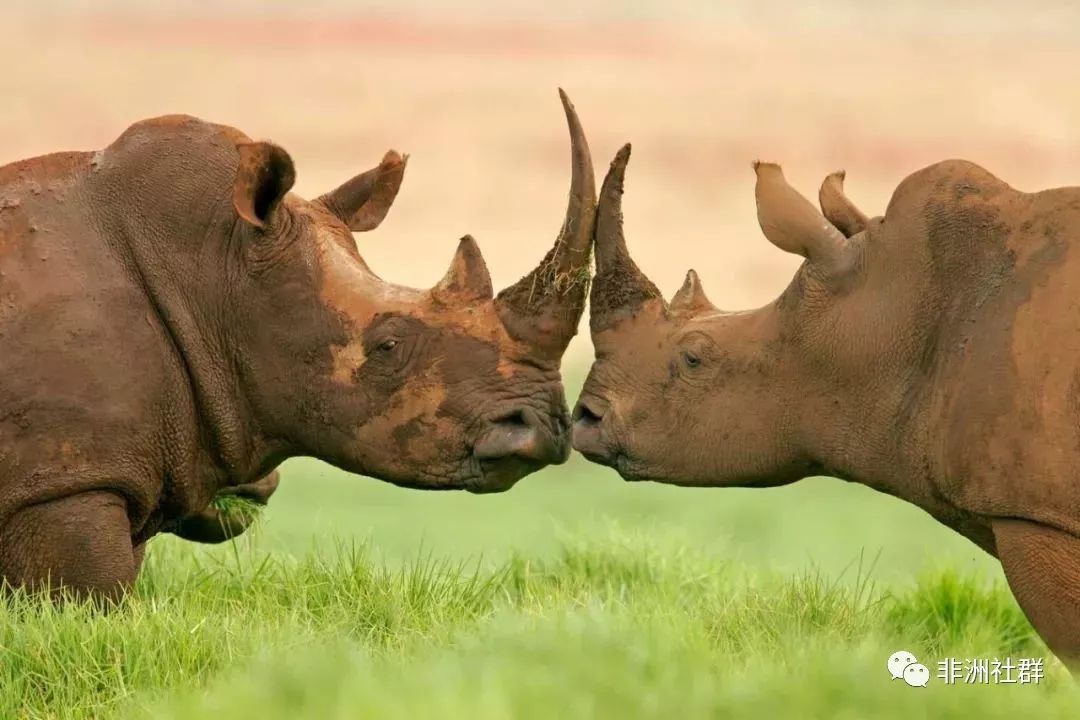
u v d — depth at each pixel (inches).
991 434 1178.6
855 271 1277.1
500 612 1237.7
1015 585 1182.9
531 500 2696.9
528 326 1316.4
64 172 1341.0
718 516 2598.4
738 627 1274.6
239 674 1071.6
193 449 1341.0
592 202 1310.3
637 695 970.1
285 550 1541.6
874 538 2449.6
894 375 1258.0
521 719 938.7
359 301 1337.4
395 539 2186.3
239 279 1337.4
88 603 1259.8
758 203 1304.1
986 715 988.6
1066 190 1218.6
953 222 1243.2
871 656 1064.8
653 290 1358.3
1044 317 1179.9
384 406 1327.5
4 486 1275.8
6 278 1290.6
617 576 1536.7
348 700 970.1
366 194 1433.3
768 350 1305.4
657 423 1333.7
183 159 1346.0
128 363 1298.0
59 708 1155.9
